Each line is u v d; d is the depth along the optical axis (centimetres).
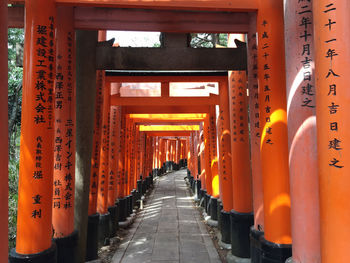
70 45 446
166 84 826
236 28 464
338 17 229
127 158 1065
